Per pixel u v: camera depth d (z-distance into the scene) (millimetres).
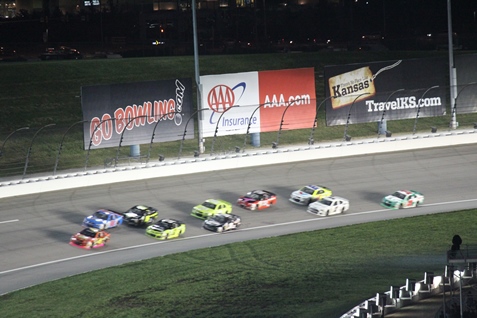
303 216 180125
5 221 176500
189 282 140750
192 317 124562
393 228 169125
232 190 196375
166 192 194875
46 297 135750
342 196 192875
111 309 129375
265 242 162625
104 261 153875
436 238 161625
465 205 183875
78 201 188625
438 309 119000
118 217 173125
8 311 130250
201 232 170750
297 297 131125
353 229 169625
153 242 164750
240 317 123312
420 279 136875
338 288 134750
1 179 199750
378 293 120188
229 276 143125
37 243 164375
